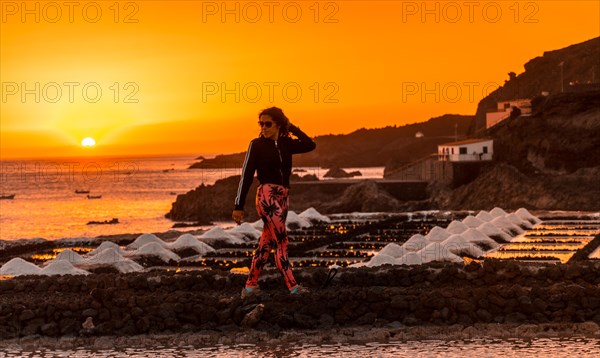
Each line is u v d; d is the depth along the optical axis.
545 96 102.69
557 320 13.77
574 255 23.97
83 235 83.88
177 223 92.44
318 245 28.83
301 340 13.02
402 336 13.13
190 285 15.05
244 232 31.47
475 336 13.08
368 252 26.64
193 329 13.77
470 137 110.50
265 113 13.87
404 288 14.29
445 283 14.89
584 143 88.81
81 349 12.89
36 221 105.50
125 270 21.67
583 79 136.25
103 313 13.88
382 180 97.62
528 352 11.99
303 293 14.02
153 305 13.94
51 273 19.88
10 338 13.71
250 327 13.70
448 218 39.91
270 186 14.00
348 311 13.92
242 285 15.02
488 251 26.42
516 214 37.59
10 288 15.16
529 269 14.83
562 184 76.50
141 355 12.40
